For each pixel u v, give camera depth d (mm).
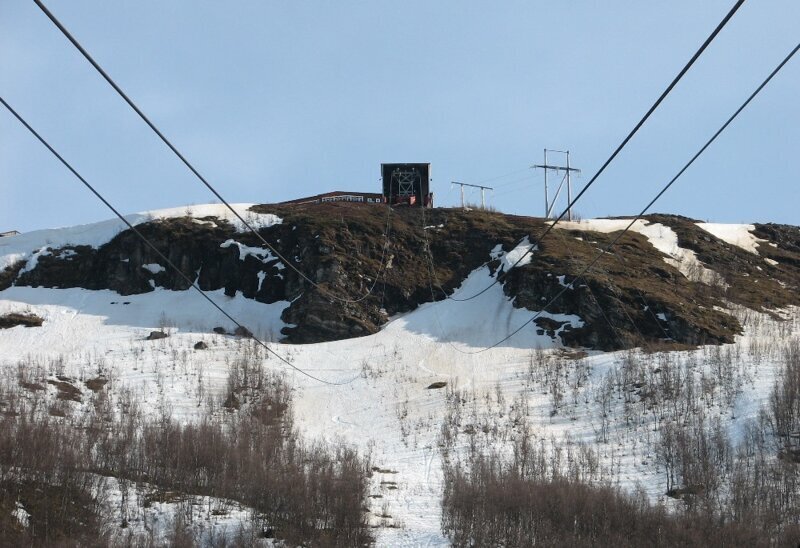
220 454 198250
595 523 175625
